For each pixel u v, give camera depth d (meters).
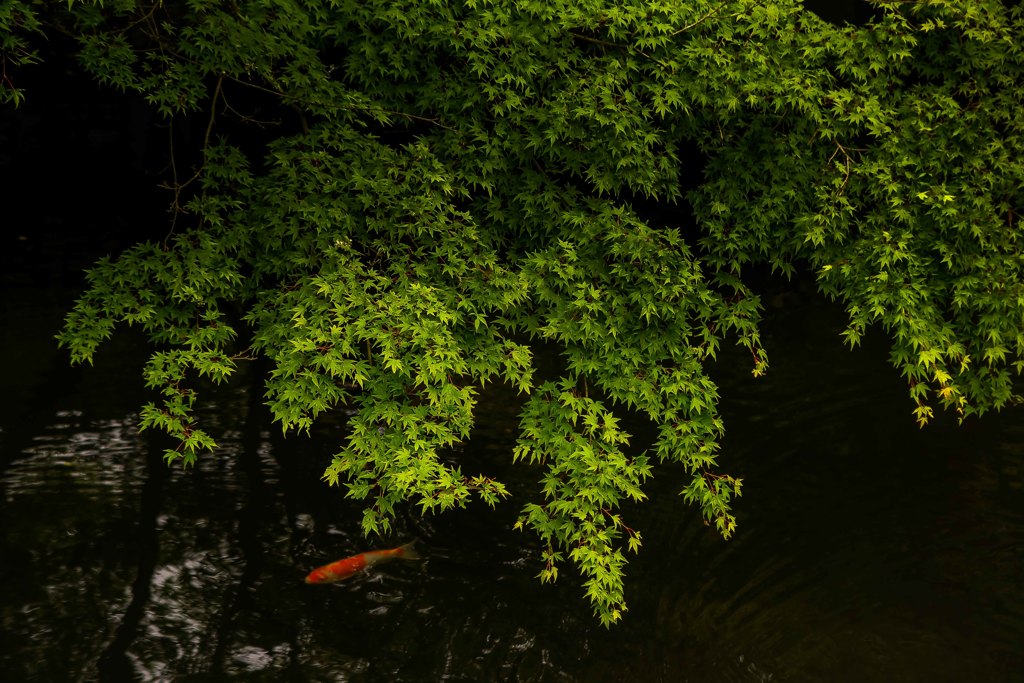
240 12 5.47
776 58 5.58
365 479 5.55
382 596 7.21
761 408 10.02
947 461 9.18
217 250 5.21
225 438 8.95
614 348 5.49
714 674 6.61
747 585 7.54
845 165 5.73
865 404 10.12
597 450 5.41
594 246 5.55
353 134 5.48
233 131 11.46
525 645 6.81
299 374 4.91
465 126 5.50
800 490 8.71
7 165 14.67
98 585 7.12
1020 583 7.58
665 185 5.72
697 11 5.50
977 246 5.64
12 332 10.42
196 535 7.69
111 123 15.89
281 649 6.65
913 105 5.70
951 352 5.55
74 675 6.31
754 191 5.92
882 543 8.03
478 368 5.25
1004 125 5.83
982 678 6.60
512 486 8.52
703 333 5.66
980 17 5.58
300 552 7.60
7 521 7.68
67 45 15.35
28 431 8.80
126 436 8.85
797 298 12.24
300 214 5.27
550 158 5.57
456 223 5.31
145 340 10.58
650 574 7.62
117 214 13.61
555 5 5.40
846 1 11.63
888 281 5.47
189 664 6.46
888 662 6.75
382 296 5.11
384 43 5.45
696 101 5.46
